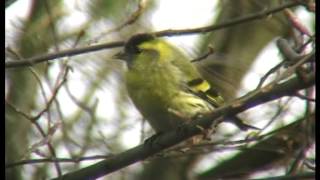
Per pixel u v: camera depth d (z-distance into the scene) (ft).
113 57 41.73
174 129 37.22
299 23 36.73
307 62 30.19
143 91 40.09
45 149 44.68
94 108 45.39
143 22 50.21
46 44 47.96
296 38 38.45
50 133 35.37
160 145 34.83
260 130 36.32
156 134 38.99
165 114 39.83
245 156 49.03
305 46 35.45
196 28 36.91
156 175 52.80
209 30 37.01
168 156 37.60
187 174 52.49
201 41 51.70
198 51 49.52
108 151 48.11
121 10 50.39
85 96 51.34
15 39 48.14
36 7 50.39
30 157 42.96
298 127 39.78
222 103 41.27
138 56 41.19
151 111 40.09
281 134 40.06
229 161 50.24
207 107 40.75
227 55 49.78
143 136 41.06
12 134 50.72
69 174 34.99
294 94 30.55
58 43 47.75
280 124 43.62
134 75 40.68
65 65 38.60
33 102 51.88
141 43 41.42
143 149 34.88
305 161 38.17
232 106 32.22
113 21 50.06
